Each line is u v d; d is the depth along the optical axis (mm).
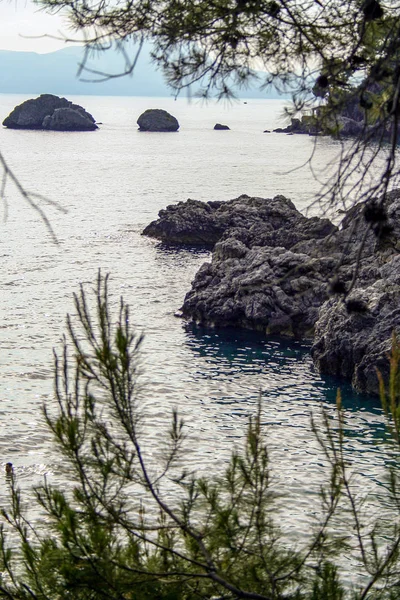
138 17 10141
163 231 91188
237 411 41375
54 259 79625
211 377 46656
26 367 47094
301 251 64250
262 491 10992
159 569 10742
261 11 9852
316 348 49281
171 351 51562
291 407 42250
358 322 47188
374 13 9047
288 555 11000
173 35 10359
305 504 30922
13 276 71438
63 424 10352
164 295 66188
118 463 10477
